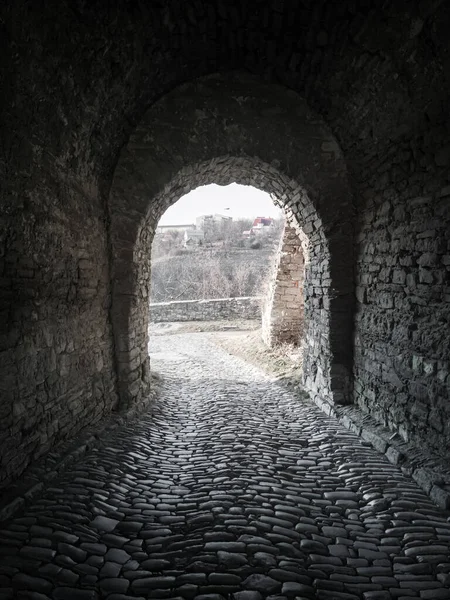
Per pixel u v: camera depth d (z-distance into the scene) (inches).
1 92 93.0
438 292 124.5
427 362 129.4
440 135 121.6
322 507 106.3
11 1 85.3
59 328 132.0
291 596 72.4
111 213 179.8
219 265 936.9
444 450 121.1
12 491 99.0
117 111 159.3
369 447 146.4
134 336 192.7
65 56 112.4
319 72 162.7
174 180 187.2
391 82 134.2
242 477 120.3
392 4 113.7
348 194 187.6
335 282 190.1
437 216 124.3
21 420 108.3
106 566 79.4
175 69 168.9
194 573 77.5
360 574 80.6
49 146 121.8
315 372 216.4
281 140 184.2
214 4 140.7
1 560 77.0
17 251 106.3
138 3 126.6
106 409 172.6
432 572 81.7
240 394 226.2
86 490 106.5
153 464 131.7
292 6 138.9
